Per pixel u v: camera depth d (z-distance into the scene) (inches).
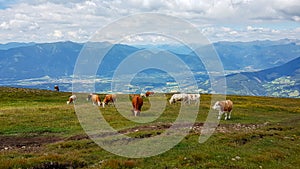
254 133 1160.8
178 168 722.2
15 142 983.6
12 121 1291.8
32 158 719.7
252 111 1966.0
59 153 816.9
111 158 771.4
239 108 2066.9
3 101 2237.9
